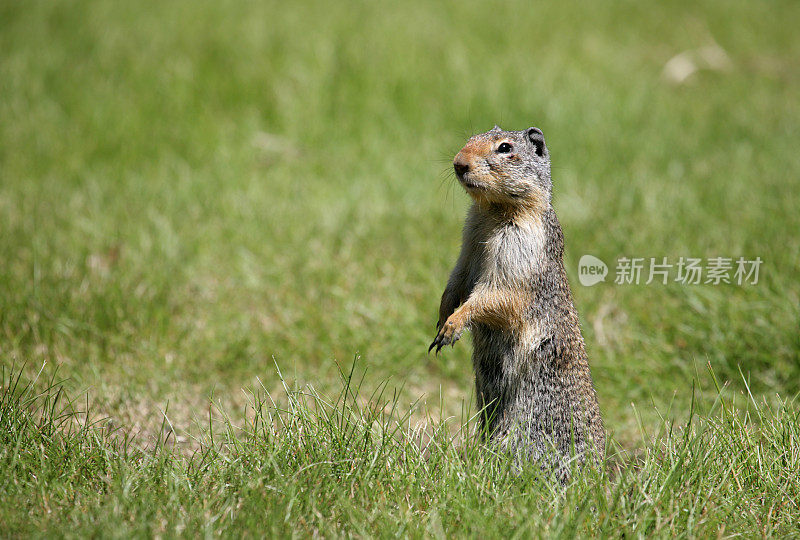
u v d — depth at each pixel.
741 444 7.63
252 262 12.55
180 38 22.45
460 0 27.95
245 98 19.31
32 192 14.66
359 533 6.20
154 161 16.58
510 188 7.84
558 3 28.48
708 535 6.48
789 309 10.58
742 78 22.70
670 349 10.88
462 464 7.20
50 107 18.44
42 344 10.23
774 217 13.14
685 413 9.81
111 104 18.70
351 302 11.61
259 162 16.81
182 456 7.56
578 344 8.16
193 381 10.03
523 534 6.17
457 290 8.51
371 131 18.03
